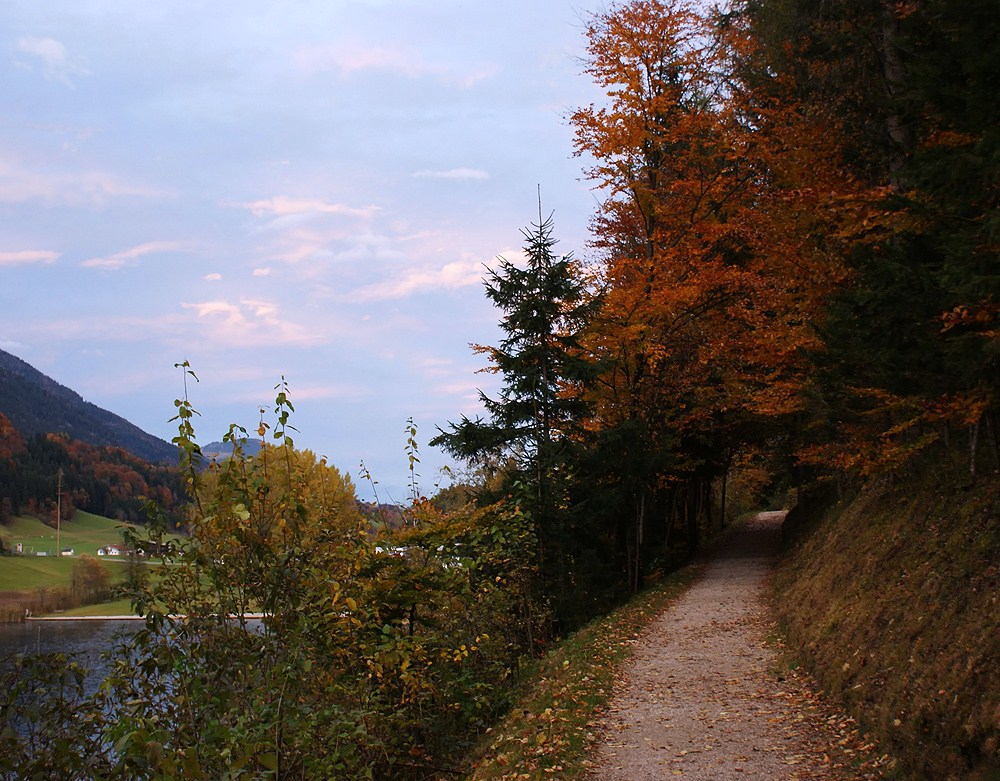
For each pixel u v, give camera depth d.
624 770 7.52
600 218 24.88
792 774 6.98
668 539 27.39
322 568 7.82
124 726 5.66
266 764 5.52
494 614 13.54
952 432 12.45
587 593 18.41
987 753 5.58
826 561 14.20
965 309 7.68
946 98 7.73
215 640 6.80
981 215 7.81
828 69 16.20
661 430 22.08
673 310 20.86
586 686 10.55
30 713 5.69
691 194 21.47
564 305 19.23
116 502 116.31
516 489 17.09
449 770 9.42
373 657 8.98
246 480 6.88
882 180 14.47
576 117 20.72
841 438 14.45
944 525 9.79
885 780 6.40
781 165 15.55
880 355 9.36
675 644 13.30
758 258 18.25
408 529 12.01
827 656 9.88
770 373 17.25
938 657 7.14
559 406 19.22
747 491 44.69
